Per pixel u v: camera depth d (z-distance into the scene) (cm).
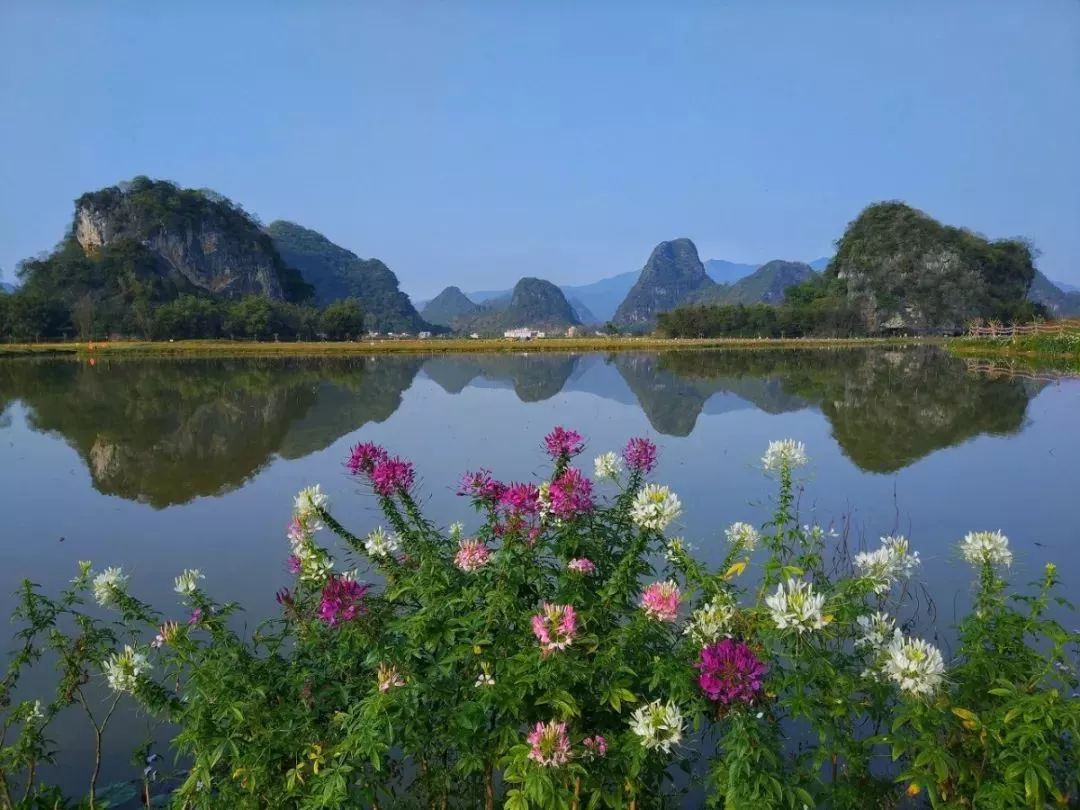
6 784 362
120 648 584
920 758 282
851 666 349
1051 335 4341
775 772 280
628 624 332
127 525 981
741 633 337
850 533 855
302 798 319
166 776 425
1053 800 303
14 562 836
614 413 2070
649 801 347
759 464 1270
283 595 365
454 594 349
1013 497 1032
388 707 294
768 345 7106
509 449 1461
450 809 368
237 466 1396
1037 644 501
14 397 2750
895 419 1886
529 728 330
